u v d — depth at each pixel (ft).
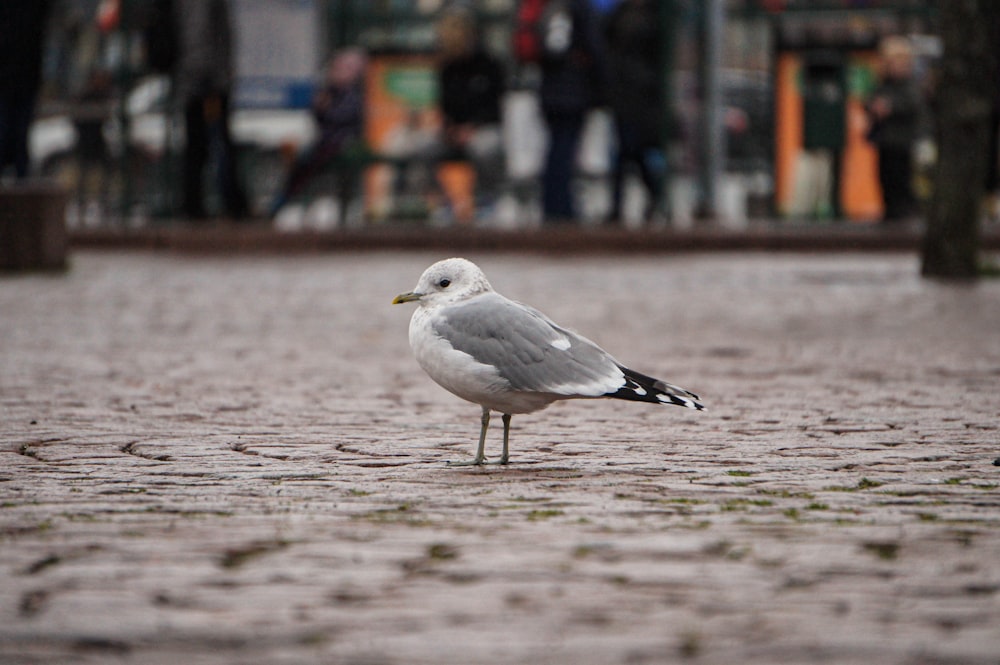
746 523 22.22
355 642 16.63
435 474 26.66
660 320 51.93
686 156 104.88
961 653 16.17
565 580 19.01
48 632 16.97
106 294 61.36
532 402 27.22
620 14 92.43
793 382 38.24
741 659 16.05
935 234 68.08
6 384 37.83
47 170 114.83
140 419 32.83
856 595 18.31
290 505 23.70
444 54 94.94
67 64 104.22
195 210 93.15
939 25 66.54
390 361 42.75
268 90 114.93
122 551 20.54
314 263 78.79
